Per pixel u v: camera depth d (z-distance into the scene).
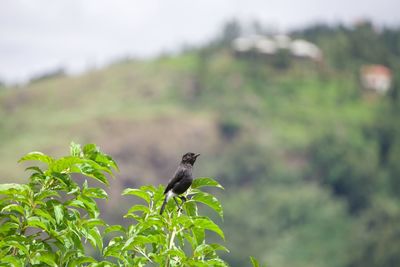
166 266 10.21
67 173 10.40
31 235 10.12
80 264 10.22
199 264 10.07
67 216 10.20
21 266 9.74
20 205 10.29
